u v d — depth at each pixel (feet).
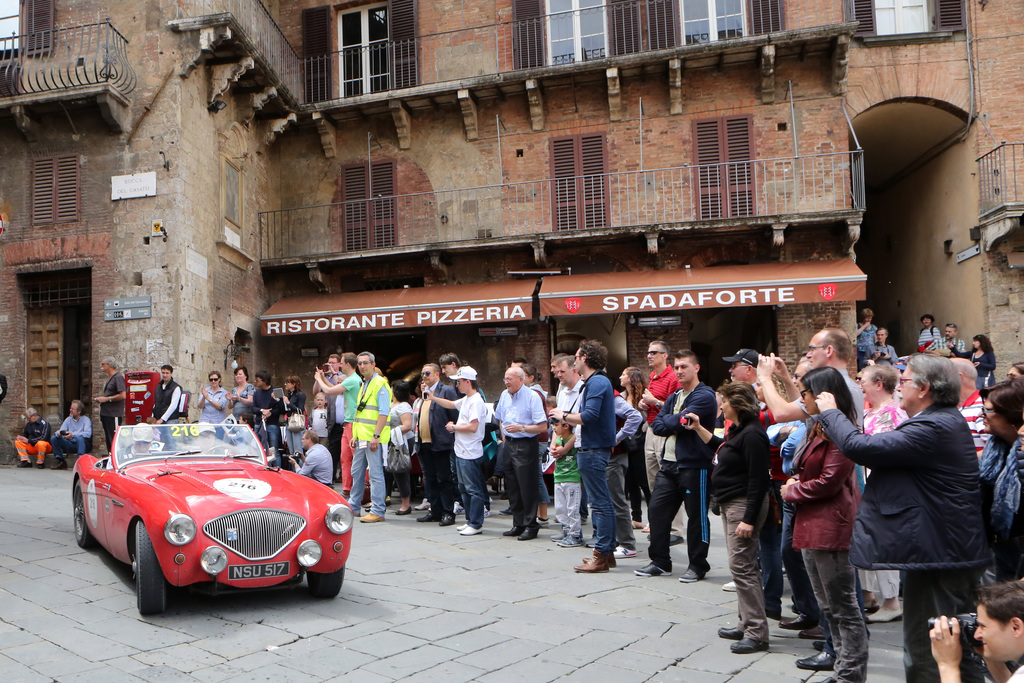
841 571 13.98
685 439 22.30
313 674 14.79
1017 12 50.11
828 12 51.47
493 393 54.24
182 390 41.24
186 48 46.93
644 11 53.98
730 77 52.70
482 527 30.48
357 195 58.13
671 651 16.25
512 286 51.93
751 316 55.31
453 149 56.59
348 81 59.57
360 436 31.65
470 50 56.39
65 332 49.26
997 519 12.86
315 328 52.49
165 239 45.96
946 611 11.83
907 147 56.65
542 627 17.84
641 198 53.21
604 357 24.25
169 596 20.02
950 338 47.06
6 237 48.62
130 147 46.96
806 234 50.55
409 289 54.19
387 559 24.56
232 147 52.95
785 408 14.70
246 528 18.26
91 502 23.30
